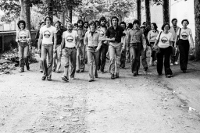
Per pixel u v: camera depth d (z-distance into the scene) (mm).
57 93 7949
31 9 24578
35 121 5715
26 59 11555
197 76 10266
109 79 10062
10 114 6117
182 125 5566
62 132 5160
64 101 7160
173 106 6820
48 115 6082
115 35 9969
